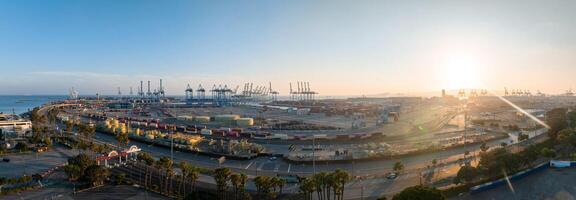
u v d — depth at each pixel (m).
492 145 177.75
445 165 135.25
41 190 104.56
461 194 99.69
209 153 152.62
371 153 148.62
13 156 149.25
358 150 160.12
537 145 153.25
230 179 95.56
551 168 124.06
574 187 104.81
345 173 88.38
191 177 102.56
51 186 108.25
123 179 113.50
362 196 98.31
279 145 180.75
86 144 153.88
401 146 170.62
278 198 97.31
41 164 135.62
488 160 116.62
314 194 100.81
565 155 141.62
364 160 141.75
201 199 89.06
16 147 160.62
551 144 158.12
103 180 112.75
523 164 121.44
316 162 138.00
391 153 149.25
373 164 138.00
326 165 136.88
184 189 102.19
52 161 140.50
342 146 176.00
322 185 89.12
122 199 97.56
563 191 101.75
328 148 170.12
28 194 101.00
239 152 153.50
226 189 98.88
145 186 107.19
